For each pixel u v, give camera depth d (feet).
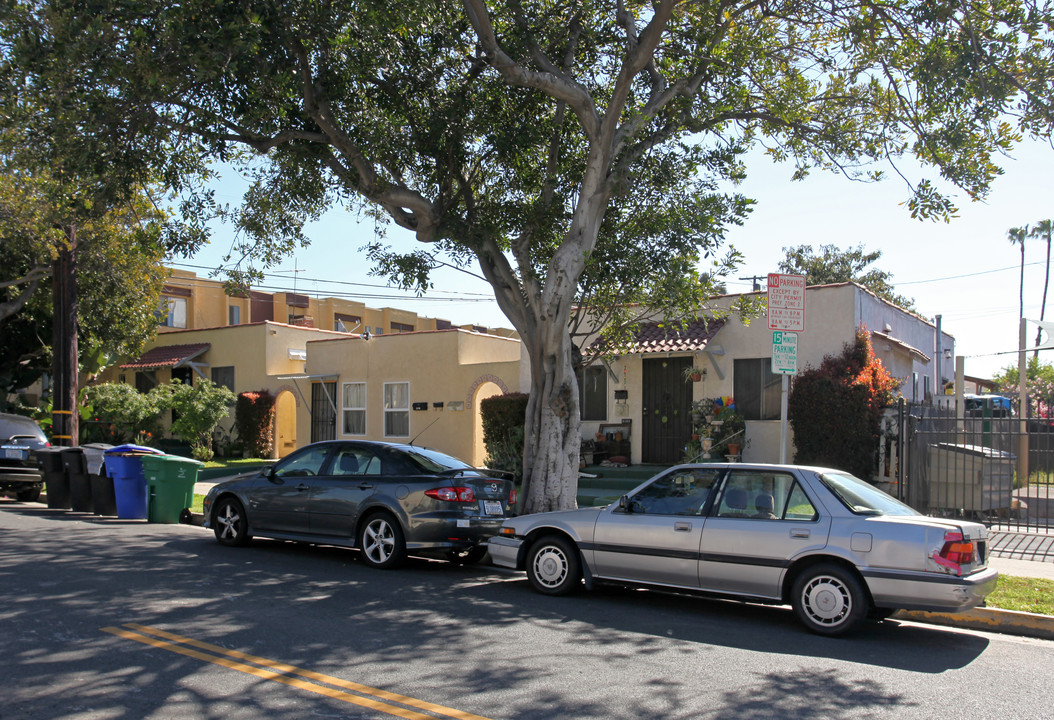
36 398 100.89
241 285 47.19
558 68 40.27
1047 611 25.29
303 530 34.91
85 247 69.62
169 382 94.12
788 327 31.40
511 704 16.94
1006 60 35.06
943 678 19.83
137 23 33.24
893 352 58.85
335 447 35.78
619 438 59.16
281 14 34.32
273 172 44.91
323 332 92.99
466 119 41.93
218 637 21.53
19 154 39.63
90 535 40.09
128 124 35.96
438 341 70.28
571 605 27.22
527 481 40.06
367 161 40.24
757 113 42.98
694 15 40.22
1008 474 44.91
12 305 74.43
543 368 39.91
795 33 41.14
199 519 45.47
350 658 20.01
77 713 15.90
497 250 41.42
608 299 43.50
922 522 23.06
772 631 24.38
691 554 25.71
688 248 39.93
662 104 40.32
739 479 26.03
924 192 38.27
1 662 19.10
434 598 27.63
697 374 55.57
